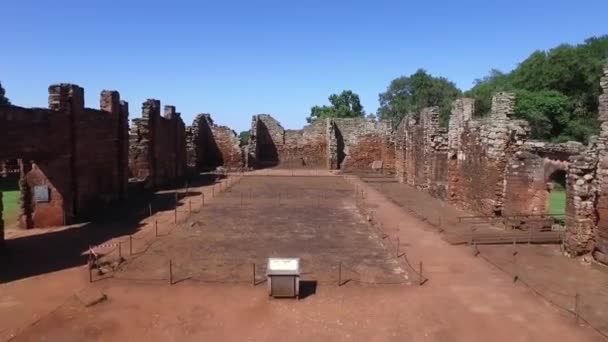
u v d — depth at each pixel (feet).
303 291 46.19
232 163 174.70
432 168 110.93
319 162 187.52
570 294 45.16
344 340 36.24
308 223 77.71
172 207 92.02
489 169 80.02
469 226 74.90
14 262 55.06
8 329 37.52
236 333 37.27
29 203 73.56
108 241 64.85
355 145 171.73
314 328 38.24
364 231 72.13
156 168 122.42
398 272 52.19
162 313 40.81
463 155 92.43
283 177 148.66
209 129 175.52
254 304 42.88
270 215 84.33
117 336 36.52
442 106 233.35
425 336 36.88
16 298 43.96
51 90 73.92
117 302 43.09
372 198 106.42
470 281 49.29
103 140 90.17
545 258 57.47
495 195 78.28
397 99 257.14
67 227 73.77
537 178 71.87
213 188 120.98
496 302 43.55
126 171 101.40
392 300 44.09
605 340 36.01
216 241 65.26
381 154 171.73
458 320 39.75
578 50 173.06
